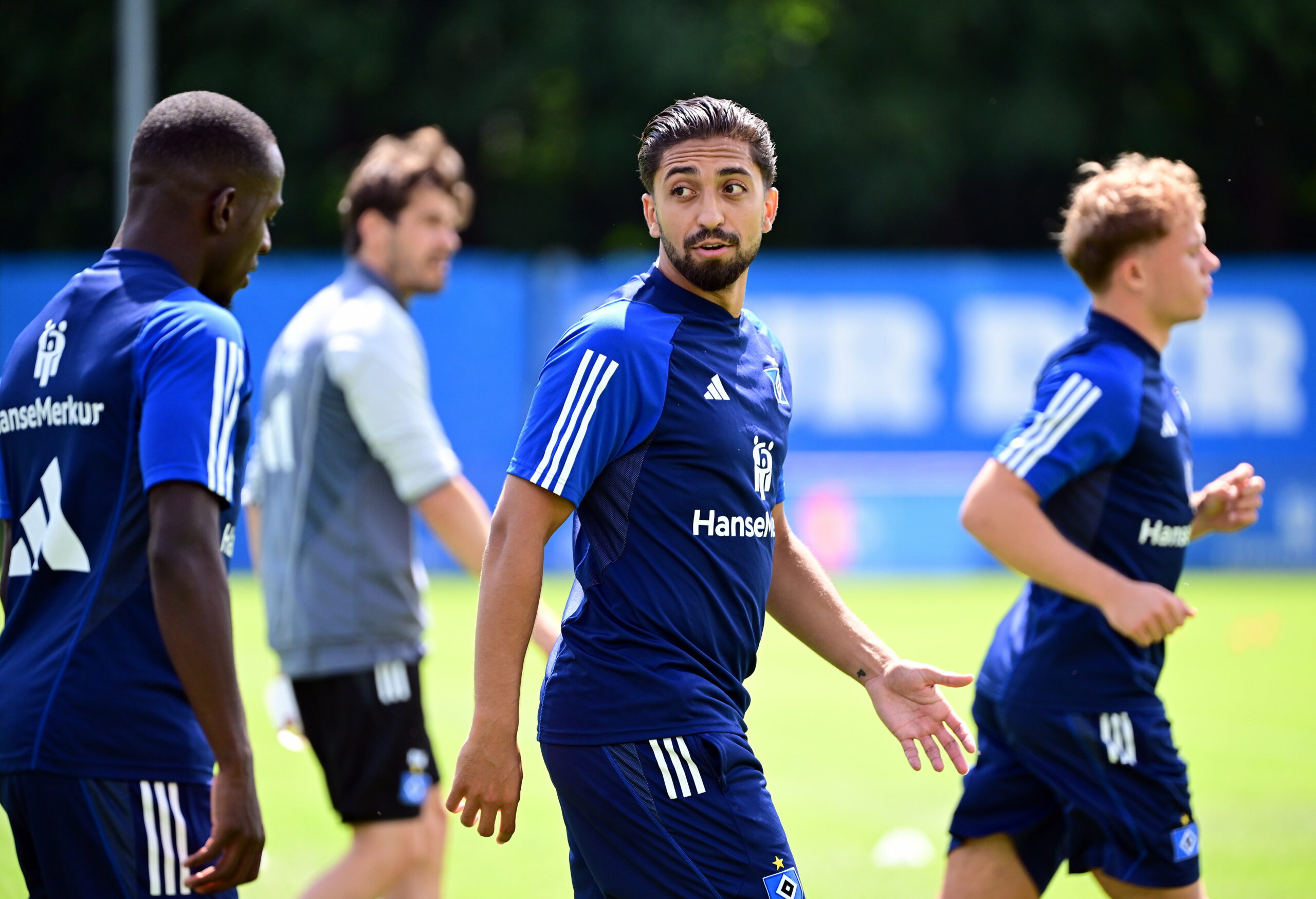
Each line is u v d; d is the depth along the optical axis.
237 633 40.84
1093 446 13.55
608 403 10.52
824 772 26.17
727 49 84.12
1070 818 13.69
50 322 10.70
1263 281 59.19
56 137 87.94
